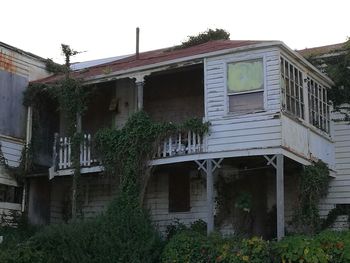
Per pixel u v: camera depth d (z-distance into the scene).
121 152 21.55
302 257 17.12
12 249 19.16
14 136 24.05
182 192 23.73
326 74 23.72
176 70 21.78
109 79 22.80
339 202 22.67
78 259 18.98
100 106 25.81
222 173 23.11
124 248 19.22
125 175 21.25
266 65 19.67
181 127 20.59
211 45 23.22
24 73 24.97
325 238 17.59
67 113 23.45
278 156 19.00
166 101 24.61
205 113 20.38
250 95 19.81
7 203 23.41
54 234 19.44
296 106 20.56
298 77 21.02
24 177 24.09
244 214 22.42
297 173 22.11
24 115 24.67
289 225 22.08
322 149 22.27
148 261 19.19
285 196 22.61
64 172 23.09
